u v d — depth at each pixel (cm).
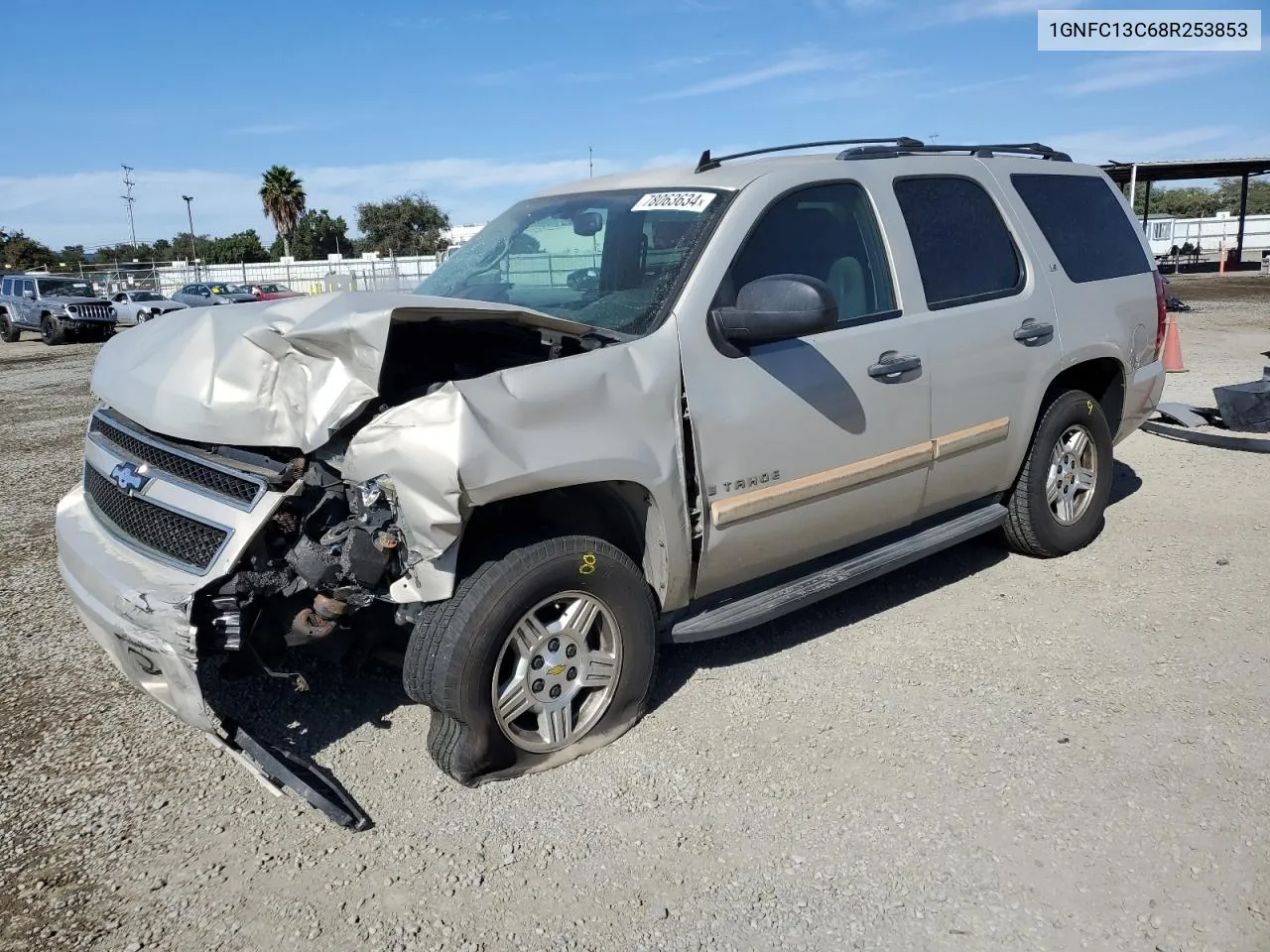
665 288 364
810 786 332
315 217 7812
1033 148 532
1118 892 278
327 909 282
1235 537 555
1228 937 260
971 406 448
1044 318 484
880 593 494
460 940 269
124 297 2834
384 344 300
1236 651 417
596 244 414
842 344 394
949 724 367
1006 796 322
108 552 339
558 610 342
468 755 326
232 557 303
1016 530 514
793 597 391
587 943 267
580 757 352
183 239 8525
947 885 284
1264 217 4966
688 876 291
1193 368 1212
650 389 339
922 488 436
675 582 359
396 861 302
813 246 399
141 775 353
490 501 300
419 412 298
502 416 302
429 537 294
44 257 7394
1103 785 326
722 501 361
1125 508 620
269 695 403
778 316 342
